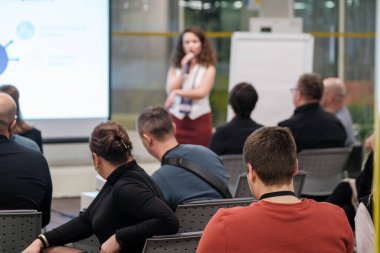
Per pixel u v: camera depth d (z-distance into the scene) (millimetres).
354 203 4254
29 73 7582
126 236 3129
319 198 5625
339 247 2557
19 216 3359
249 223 2504
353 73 9727
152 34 8898
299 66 8602
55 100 7707
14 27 7484
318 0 9531
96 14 7754
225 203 3529
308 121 5688
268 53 8492
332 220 2578
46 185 3926
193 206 3467
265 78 8508
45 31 7605
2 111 3818
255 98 5426
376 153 1922
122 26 8766
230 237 2488
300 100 5758
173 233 3166
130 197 3162
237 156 5141
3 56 7465
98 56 7809
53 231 3270
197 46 6793
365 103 9789
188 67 6855
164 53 8969
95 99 7852
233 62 8430
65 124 7770
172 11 8961
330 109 6832
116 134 3250
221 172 3904
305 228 2520
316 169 5496
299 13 9484
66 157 8164
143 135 3885
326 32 9602
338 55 9664
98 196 3330
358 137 9734
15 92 5449
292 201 2568
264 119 8539
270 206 2537
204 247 2512
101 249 3172
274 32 8609
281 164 2562
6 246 3398
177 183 3721
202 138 6867
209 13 9102
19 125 5480
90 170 8250
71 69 7734
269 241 2484
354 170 7828
